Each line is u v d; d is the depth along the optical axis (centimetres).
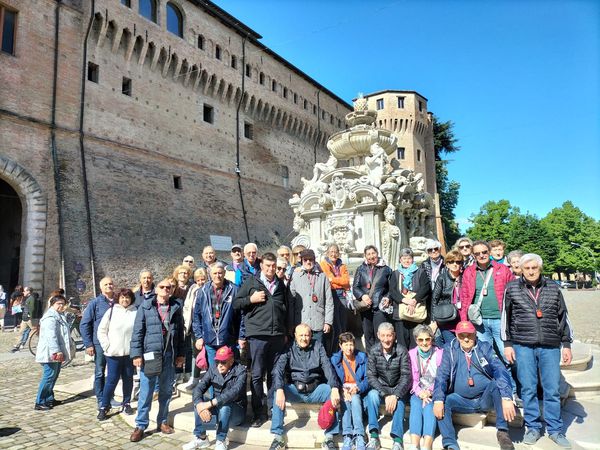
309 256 592
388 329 505
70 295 2016
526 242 5716
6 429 597
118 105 2578
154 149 2778
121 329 632
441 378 482
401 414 484
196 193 3020
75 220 2150
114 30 2595
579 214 6234
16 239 2541
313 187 1083
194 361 707
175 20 3103
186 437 559
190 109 3122
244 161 3578
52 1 2283
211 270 583
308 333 541
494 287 566
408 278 606
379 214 976
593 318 1791
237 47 3600
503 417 459
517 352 497
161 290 581
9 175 1970
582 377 657
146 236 2523
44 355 689
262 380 551
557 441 460
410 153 4719
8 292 2486
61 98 2255
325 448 490
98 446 532
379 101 4831
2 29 2067
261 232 3528
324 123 4709
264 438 518
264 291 547
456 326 539
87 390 796
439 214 4641
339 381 521
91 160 2347
